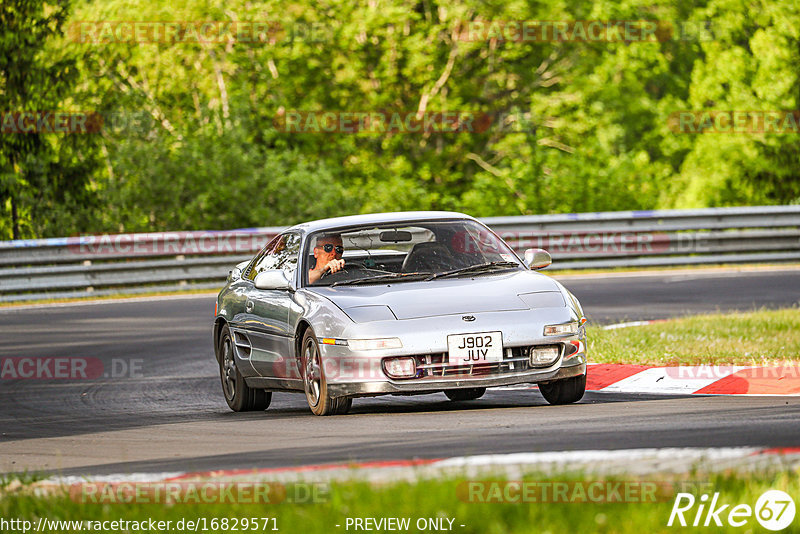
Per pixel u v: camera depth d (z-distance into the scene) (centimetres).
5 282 6681
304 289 3019
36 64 9850
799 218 7731
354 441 2383
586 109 13525
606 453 2006
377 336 2711
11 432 2972
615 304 5509
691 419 2455
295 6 12300
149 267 7081
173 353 4531
